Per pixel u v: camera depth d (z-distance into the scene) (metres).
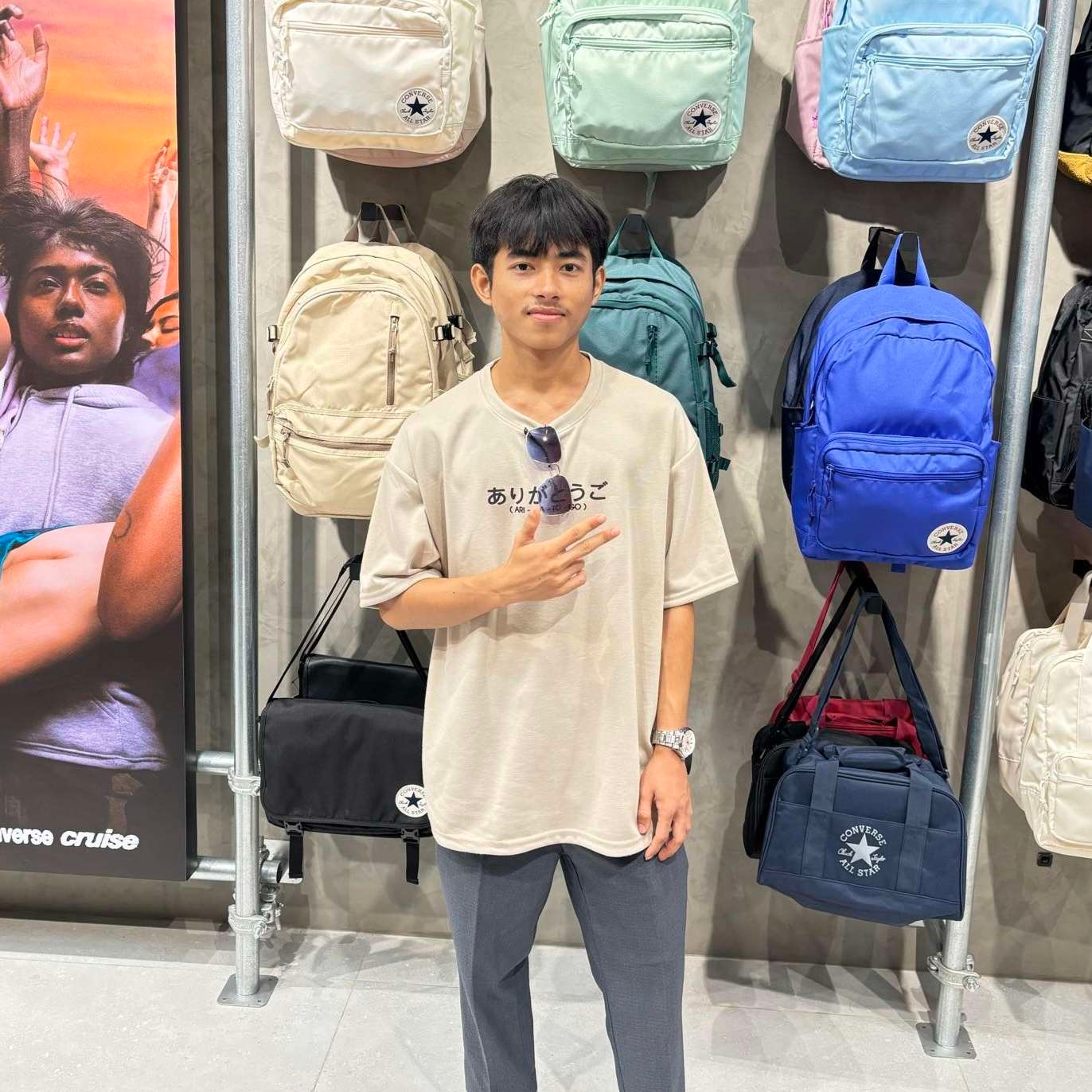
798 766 1.58
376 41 1.43
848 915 1.62
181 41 1.62
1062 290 1.72
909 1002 1.84
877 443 1.43
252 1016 1.74
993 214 1.70
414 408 1.53
